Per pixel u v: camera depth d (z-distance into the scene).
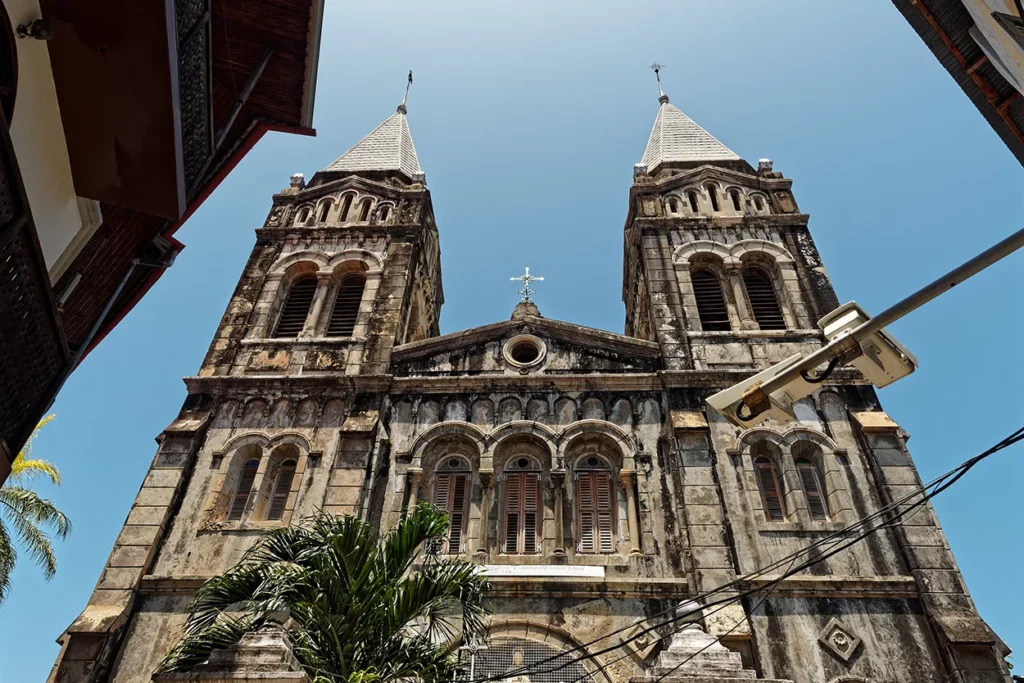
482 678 15.72
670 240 28.11
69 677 17.34
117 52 10.12
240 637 14.82
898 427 21.23
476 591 15.61
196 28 11.20
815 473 21.19
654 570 19.38
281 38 13.95
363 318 26.09
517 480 21.88
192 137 12.42
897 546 19.16
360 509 20.44
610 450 22.25
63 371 11.53
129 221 13.94
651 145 35.78
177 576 19.39
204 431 22.80
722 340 24.50
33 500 26.25
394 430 22.72
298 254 28.61
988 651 16.72
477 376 23.67
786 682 15.74
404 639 15.76
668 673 15.87
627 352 24.44
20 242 9.49
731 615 17.89
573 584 18.94
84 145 11.45
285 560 15.41
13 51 9.48
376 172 33.38
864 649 17.44
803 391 8.91
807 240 27.58
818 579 18.48
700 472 20.62
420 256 30.36
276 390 23.72
